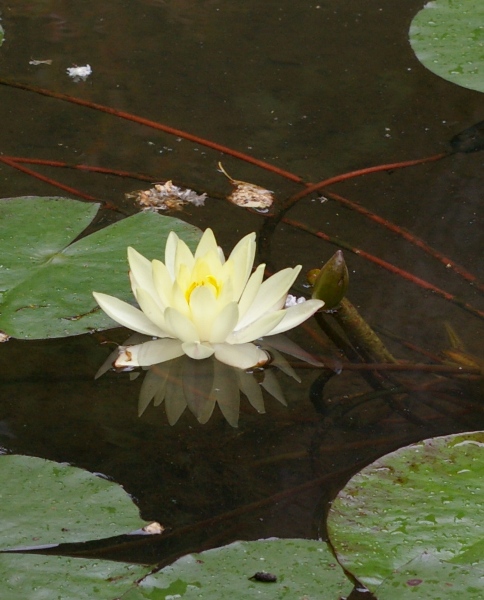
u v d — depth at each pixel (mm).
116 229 2643
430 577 2344
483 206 2764
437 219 2742
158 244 2623
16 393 2506
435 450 2432
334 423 2494
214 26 4027
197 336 2529
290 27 4023
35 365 2535
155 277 2520
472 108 3375
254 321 2559
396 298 2633
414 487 2404
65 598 2332
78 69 3557
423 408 2512
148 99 3367
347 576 2354
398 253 2693
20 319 2531
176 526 2402
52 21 4031
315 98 3410
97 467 2445
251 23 4062
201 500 2424
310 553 2365
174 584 2342
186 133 3107
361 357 2562
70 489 2396
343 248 2695
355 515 2389
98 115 3232
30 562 2352
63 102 3311
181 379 2529
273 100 3387
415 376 2545
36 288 2564
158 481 2438
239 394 2518
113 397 2506
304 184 2852
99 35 3900
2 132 3084
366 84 3525
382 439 2479
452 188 2844
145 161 2947
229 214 2734
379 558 2359
